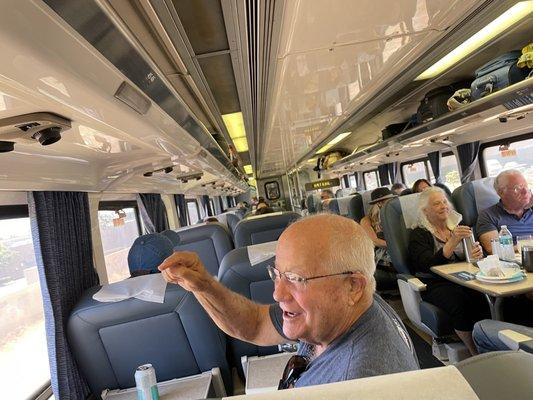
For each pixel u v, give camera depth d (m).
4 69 0.73
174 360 2.14
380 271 5.24
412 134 5.31
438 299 3.22
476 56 3.86
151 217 4.61
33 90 0.89
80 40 0.79
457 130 4.92
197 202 8.83
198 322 2.09
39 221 2.16
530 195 3.69
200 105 4.34
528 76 3.20
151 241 2.27
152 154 2.37
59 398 2.12
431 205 3.55
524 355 0.61
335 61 2.82
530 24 3.19
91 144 1.77
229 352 2.43
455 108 4.48
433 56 3.31
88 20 0.80
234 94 4.62
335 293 1.03
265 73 2.96
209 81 3.97
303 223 1.11
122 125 1.41
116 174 2.71
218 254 4.31
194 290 1.59
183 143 2.29
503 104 3.44
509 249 3.01
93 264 2.73
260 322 1.69
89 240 2.71
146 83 1.30
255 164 13.20
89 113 1.18
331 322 1.04
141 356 2.14
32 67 0.75
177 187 5.36
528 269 2.72
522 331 2.09
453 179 6.47
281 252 1.09
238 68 2.97
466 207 4.40
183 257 1.57
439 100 4.88
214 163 4.00
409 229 3.76
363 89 3.96
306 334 1.07
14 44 0.65
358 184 11.34
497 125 4.74
